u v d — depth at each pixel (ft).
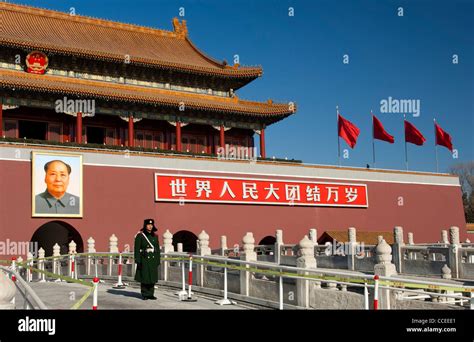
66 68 218.79
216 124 240.53
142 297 93.66
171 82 240.94
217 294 97.09
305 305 77.56
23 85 193.36
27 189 182.39
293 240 229.66
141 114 223.51
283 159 238.89
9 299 50.83
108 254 135.03
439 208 270.67
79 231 189.47
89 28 250.98
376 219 251.19
